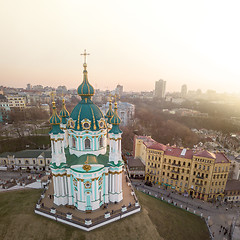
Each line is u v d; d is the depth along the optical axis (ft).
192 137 404.77
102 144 146.20
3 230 112.98
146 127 476.54
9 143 313.73
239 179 224.53
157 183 223.10
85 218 122.52
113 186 141.49
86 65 134.10
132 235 118.62
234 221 164.96
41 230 114.73
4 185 174.50
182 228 140.56
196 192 199.11
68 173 132.05
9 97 479.00
